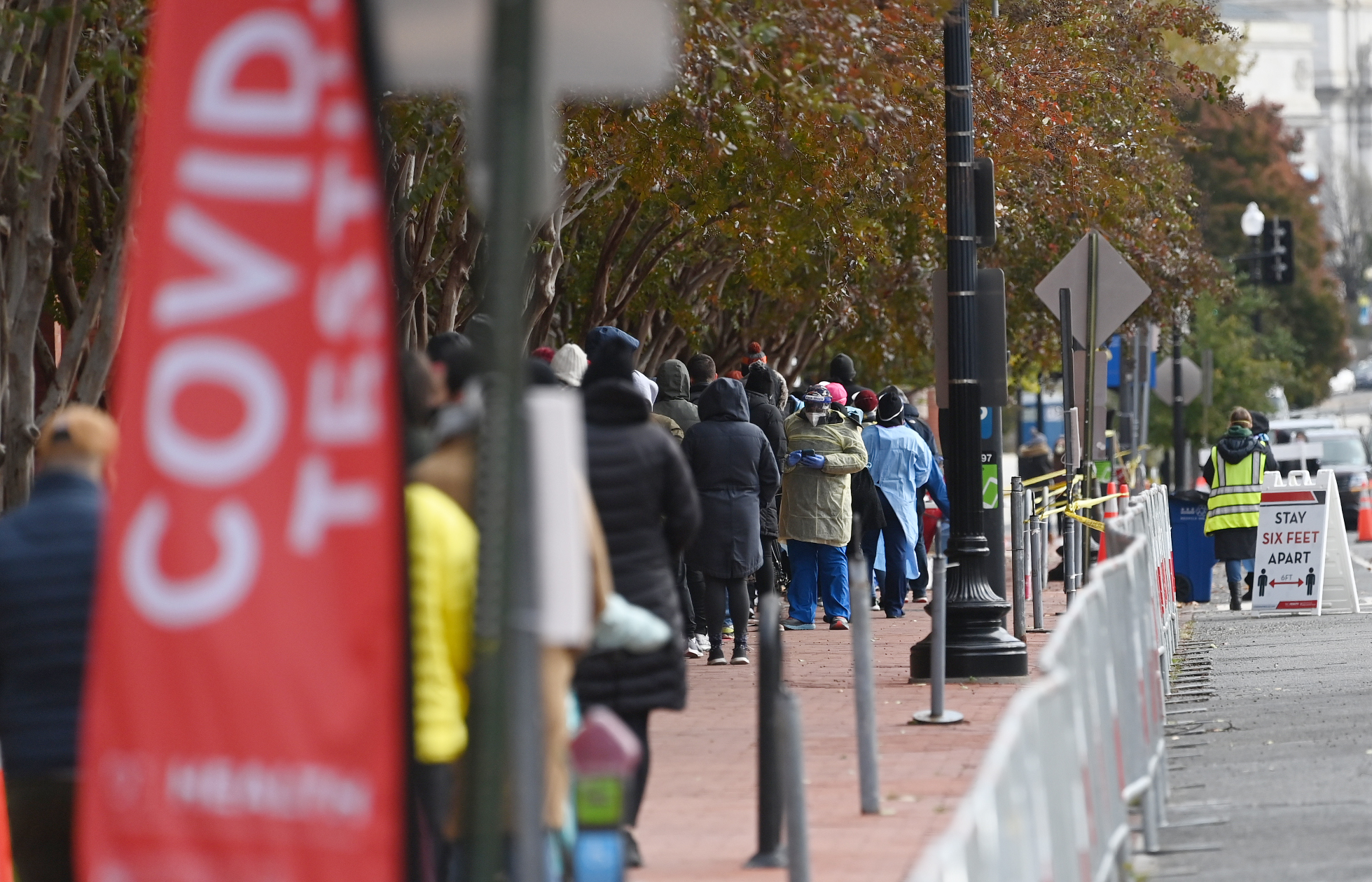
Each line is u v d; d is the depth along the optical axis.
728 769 33.84
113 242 42.16
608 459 24.25
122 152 49.97
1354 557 109.50
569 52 13.34
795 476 60.03
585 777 16.19
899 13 48.59
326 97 13.47
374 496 13.32
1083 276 55.00
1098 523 57.59
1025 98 74.88
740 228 70.38
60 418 18.97
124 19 43.28
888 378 138.62
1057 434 170.88
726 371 127.69
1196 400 173.00
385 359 13.33
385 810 13.27
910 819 28.55
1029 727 15.44
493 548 12.44
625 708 24.20
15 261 40.69
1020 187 87.00
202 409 13.56
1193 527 73.38
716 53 44.94
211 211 13.58
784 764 22.44
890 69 51.94
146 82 40.91
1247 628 64.12
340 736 13.34
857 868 25.12
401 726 13.34
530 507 12.72
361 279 13.37
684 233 89.62
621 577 24.12
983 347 48.22
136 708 13.59
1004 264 106.19
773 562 55.66
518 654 12.62
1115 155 91.38
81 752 15.19
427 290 81.25
